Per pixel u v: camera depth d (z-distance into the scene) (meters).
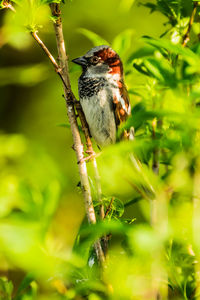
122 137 4.99
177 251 3.97
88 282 3.82
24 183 3.66
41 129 11.59
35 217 3.38
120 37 5.66
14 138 7.18
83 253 3.67
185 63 3.89
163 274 4.03
